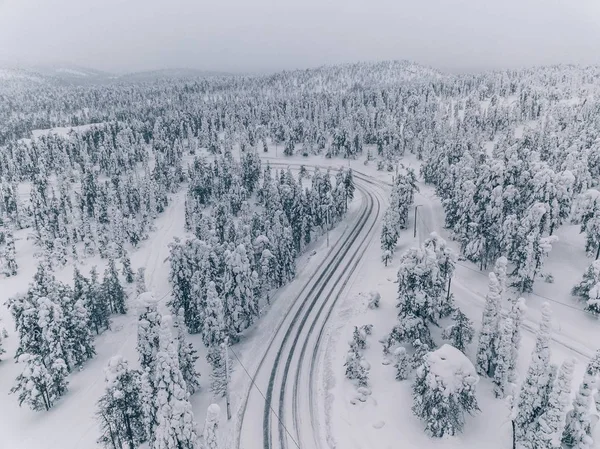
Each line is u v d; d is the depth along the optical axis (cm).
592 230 6244
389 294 6750
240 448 4400
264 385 5378
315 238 10319
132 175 16538
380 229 10188
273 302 7456
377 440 4206
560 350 5184
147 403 3766
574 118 15350
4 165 18188
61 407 5431
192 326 6750
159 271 9944
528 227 6069
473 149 11906
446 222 8962
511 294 6328
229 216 10344
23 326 5647
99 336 7225
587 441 3266
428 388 4109
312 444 4384
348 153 17538
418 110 19375
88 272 10550
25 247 12181
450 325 5316
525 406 3500
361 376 4975
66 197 13712
